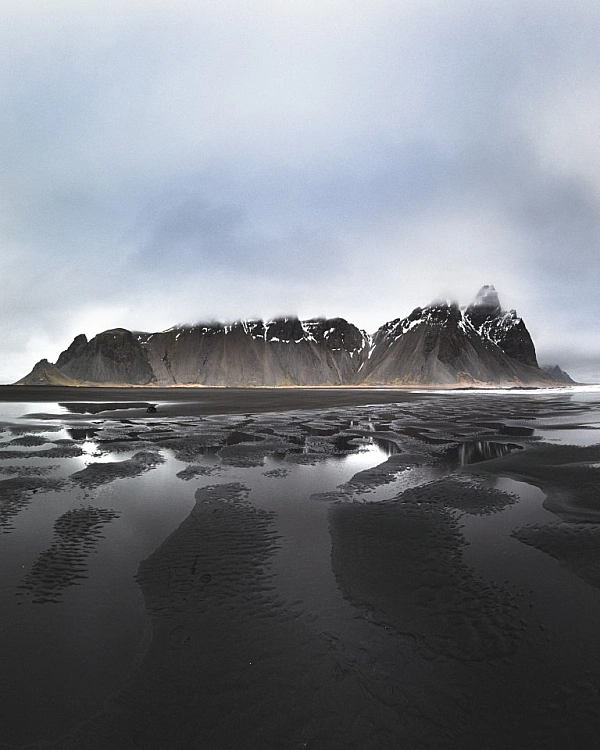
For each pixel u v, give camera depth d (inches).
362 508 510.9
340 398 3624.5
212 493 577.6
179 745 182.4
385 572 342.6
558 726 190.7
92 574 337.4
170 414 1879.9
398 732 188.2
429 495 566.6
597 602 294.8
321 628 265.4
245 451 905.5
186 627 266.1
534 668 228.1
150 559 365.4
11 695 209.5
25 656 237.6
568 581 325.7
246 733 188.1
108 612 282.8
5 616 276.5
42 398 3248.0
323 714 198.1
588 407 2353.6
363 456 855.7
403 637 256.1
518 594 306.5
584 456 829.2
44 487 607.2
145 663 232.7
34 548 389.1
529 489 593.0
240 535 422.6
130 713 198.8
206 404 2632.9
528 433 1214.3
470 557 370.6
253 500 546.3
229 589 314.2
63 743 183.2
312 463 784.9
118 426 1397.6
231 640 253.0
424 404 2721.5
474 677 221.9
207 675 223.3
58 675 223.0
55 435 1168.2
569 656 237.6
